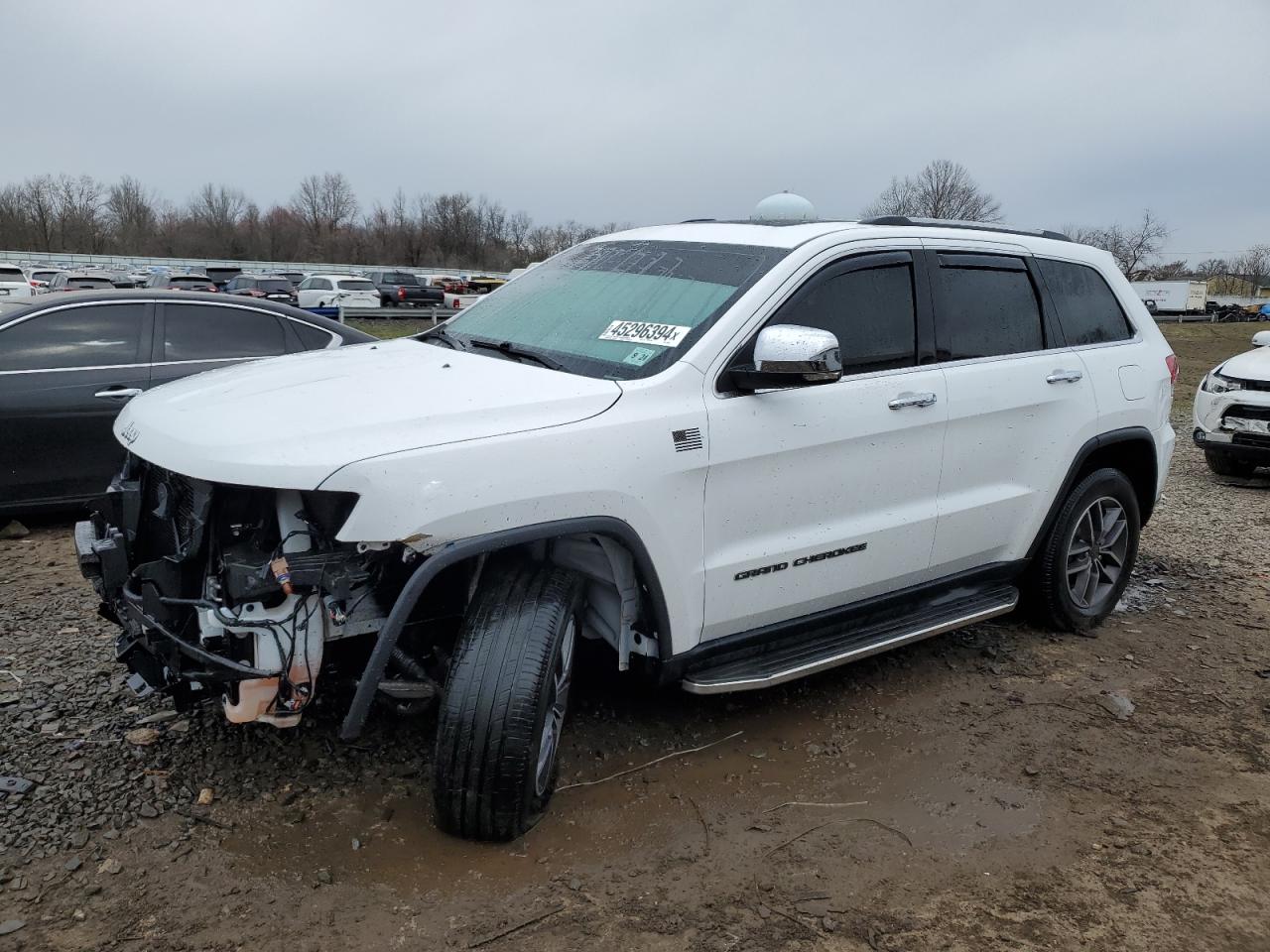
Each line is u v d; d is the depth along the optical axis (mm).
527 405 2943
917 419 3811
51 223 72000
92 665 4004
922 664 4496
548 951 2508
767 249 3648
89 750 3334
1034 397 4289
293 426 2738
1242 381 9031
